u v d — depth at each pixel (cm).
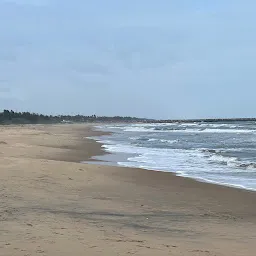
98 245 550
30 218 701
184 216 845
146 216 822
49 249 516
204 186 1302
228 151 2741
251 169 1788
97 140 4297
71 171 1453
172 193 1157
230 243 618
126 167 1742
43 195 970
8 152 2248
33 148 2653
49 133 5700
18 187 1053
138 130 8025
